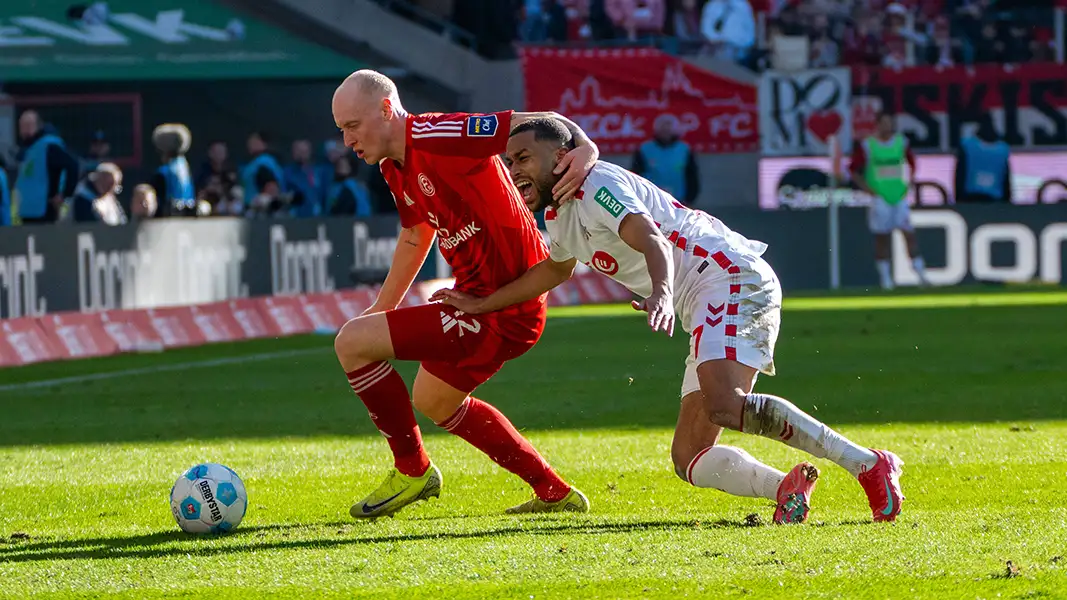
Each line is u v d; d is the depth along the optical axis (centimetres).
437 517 2048
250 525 1997
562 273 1948
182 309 5409
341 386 3975
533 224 2016
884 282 8050
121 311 5138
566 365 4391
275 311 5897
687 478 1973
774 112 8744
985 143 8244
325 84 9431
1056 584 1464
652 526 1888
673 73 8681
